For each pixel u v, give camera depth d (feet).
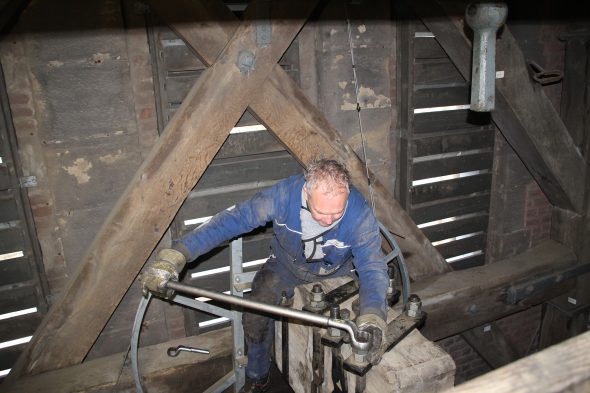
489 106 6.29
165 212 8.10
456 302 11.03
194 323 10.50
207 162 8.05
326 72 9.89
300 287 6.54
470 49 9.12
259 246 10.41
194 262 9.99
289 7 7.67
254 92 7.95
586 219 12.17
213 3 7.50
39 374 8.48
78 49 8.01
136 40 8.36
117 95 8.48
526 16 11.33
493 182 12.60
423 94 10.77
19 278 8.70
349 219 6.27
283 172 10.17
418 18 10.08
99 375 8.66
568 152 11.28
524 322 15.40
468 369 15.58
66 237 8.86
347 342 5.26
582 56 11.37
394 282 6.82
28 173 8.23
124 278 8.30
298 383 6.82
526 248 13.64
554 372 2.14
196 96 7.64
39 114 8.04
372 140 10.88
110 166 8.79
